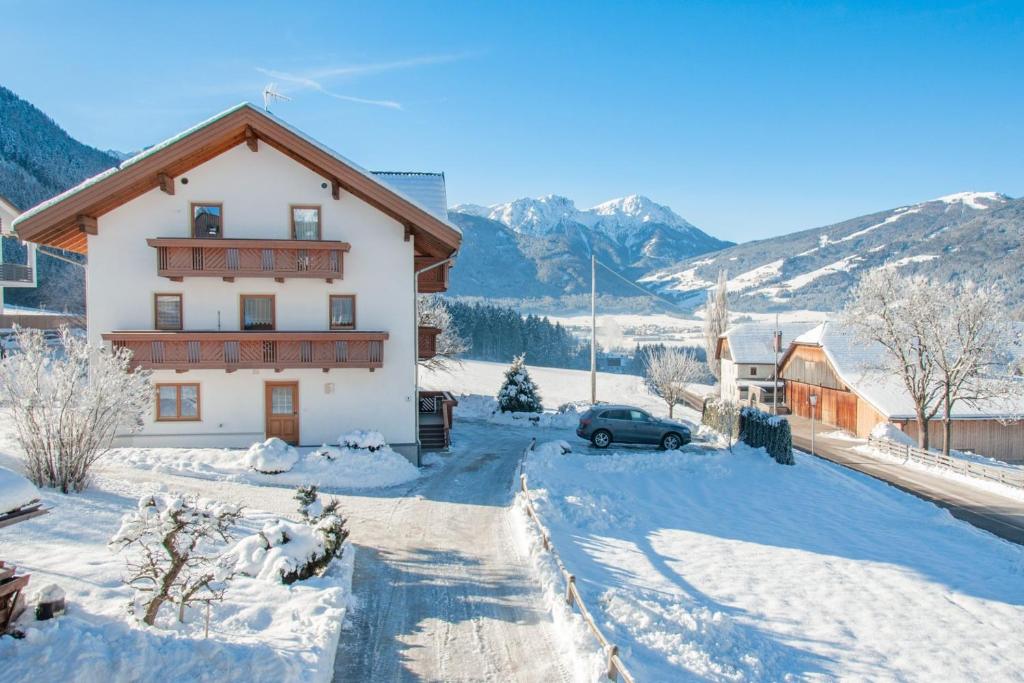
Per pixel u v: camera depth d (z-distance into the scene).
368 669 9.13
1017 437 40.16
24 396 15.12
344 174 20.91
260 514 15.37
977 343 35.47
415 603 11.38
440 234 21.44
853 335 41.31
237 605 10.04
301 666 8.37
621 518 17.88
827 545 17.41
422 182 26.47
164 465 19.23
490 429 33.91
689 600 12.77
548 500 17.72
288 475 19.53
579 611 10.90
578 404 43.91
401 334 22.67
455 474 21.59
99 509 14.16
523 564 13.39
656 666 9.74
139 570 10.10
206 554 12.09
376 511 16.97
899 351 37.28
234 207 21.91
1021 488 26.69
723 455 27.03
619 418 28.30
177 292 21.83
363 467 20.45
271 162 22.03
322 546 11.85
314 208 22.30
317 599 10.61
